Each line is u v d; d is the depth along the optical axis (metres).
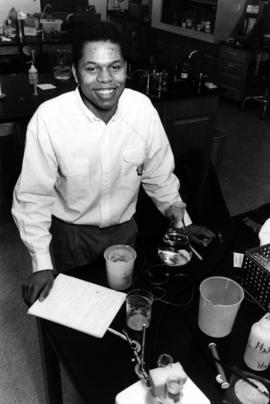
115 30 1.12
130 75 3.33
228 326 0.95
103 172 1.30
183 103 3.07
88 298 1.06
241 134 4.35
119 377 0.86
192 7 5.47
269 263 1.04
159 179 1.43
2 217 2.73
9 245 2.47
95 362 0.89
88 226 1.45
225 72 5.11
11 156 2.86
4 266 2.29
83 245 1.50
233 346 0.95
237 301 0.98
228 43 4.92
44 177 1.22
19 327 1.88
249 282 1.08
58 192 1.37
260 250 1.09
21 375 1.65
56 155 1.23
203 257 1.25
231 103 5.32
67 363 0.89
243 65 4.81
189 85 3.23
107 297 1.07
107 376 0.86
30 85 3.14
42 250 1.21
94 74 1.10
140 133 1.31
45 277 1.12
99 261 1.22
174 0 5.54
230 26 5.01
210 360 0.90
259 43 4.91
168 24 5.64
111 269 1.07
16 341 1.81
